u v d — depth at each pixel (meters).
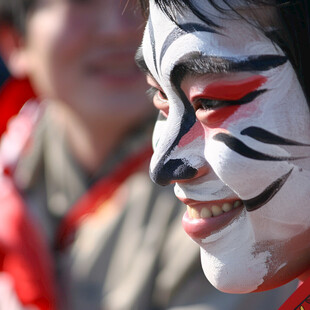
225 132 1.62
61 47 3.61
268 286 1.69
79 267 3.43
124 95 3.60
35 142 3.89
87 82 3.62
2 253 3.61
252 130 1.60
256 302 3.02
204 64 1.61
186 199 1.73
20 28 3.94
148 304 3.22
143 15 1.79
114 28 3.53
